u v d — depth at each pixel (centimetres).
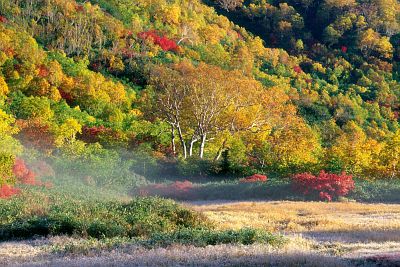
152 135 5200
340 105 8725
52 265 1249
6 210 2102
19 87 6150
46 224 1878
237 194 3722
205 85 5072
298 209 2916
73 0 9862
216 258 1303
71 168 3881
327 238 1778
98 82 6862
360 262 1241
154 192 3803
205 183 4159
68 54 8275
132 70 8362
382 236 1788
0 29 7375
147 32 9875
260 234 1705
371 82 10681
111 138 4825
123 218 1998
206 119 5150
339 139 6981
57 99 6175
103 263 1252
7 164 2530
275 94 5497
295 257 1261
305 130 5338
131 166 4444
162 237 1666
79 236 1792
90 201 2450
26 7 9006
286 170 4484
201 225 2062
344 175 3578
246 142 5184
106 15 9900
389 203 3378
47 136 4331
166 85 5791
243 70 8925
